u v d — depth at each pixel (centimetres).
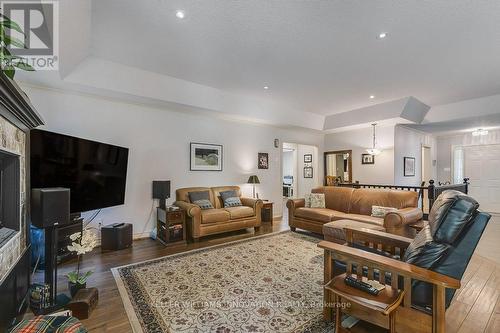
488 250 349
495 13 215
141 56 304
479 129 636
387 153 583
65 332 114
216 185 502
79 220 313
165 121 436
